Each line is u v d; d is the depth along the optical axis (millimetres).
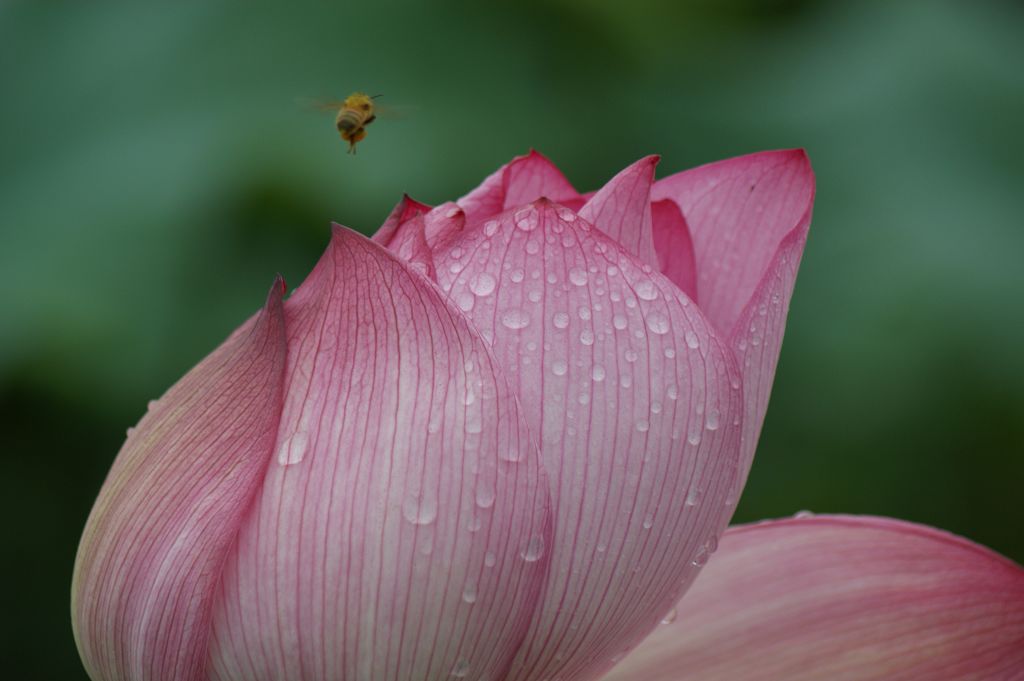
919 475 1397
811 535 954
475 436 845
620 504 854
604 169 1587
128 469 865
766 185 917
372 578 844
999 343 1405
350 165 1449
